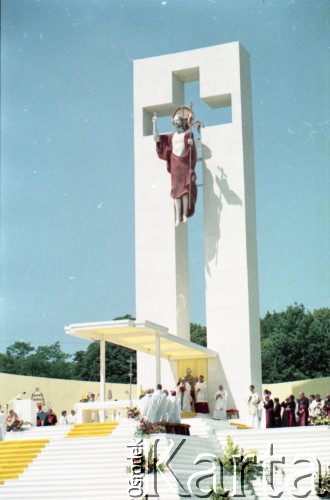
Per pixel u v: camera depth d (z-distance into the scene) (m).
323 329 72.31
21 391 53.84
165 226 45.81
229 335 44.16
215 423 34.44
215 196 45.59
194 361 44.41
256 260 46.00
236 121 45.88
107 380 79.38
